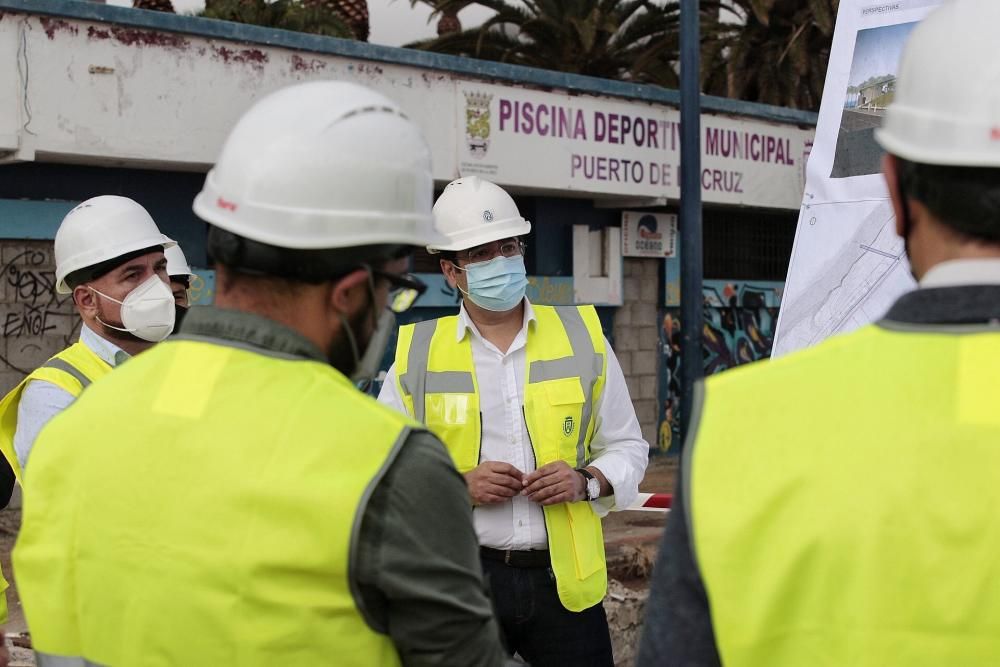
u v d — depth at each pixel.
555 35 17.73
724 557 1.21
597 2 17.64
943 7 1.30
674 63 19.09
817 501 1.18
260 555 1.39
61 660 1.55
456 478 1.51
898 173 1.29
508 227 3.39
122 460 1.52
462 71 10.27
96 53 8.25
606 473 3.33
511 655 3.40
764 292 14.73
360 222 1.52
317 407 1.46
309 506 1.39
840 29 2.98
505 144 10.71
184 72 8.69
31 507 1.61
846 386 1.23
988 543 1.12
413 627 1.46
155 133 8.59
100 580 1.51
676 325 13.84
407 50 9.83
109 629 1.50
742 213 14.56
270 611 1.39
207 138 8.87
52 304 9.37
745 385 1.29
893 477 1.16
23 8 7.82
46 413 2.82
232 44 8.90
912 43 1.31
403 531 1.42
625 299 13.30
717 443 1.26
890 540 1.14
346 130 1.53
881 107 2.87
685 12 7.70
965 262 1.22
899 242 2.79
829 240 2.96
